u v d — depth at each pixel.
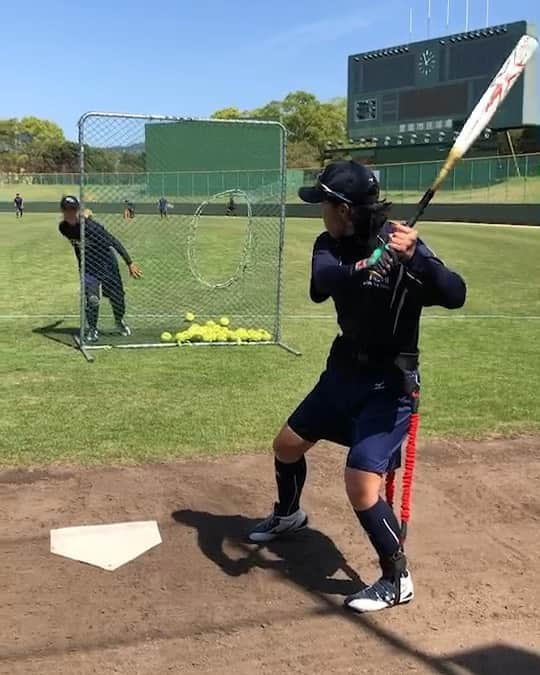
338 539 3.90
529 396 6.59
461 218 40.78
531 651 2.99
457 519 4.15
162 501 4.30
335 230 3.00
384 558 3.21
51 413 5.84
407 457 3.22
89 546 3.77
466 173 44.81
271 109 101.19
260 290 13.33
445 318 10.83
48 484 4.49
